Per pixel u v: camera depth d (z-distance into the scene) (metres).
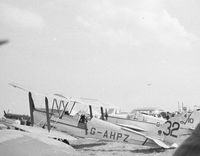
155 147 15.20
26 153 1.64
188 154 1.04
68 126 15.00
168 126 15.96
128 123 23.06
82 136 14.95
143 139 14.71
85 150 14.41
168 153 13.65
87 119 15.05
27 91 14.97
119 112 28.84
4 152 1.60
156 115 37.69
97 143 16.98
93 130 14.84
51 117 15.31
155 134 16.08
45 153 1.72
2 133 1.89
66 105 15.44
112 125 14.92
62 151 1.87
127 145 16.22
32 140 1.83
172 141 15.70
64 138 13.34
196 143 1.05
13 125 13.91
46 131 13.78
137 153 13.86
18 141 1.77
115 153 13.67
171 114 35.97
